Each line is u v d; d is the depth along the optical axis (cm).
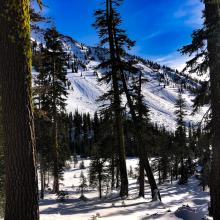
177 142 4334
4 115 545
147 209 1270
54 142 2592
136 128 1850
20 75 543
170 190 3809
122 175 1911
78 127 14300
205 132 1158
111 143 2114
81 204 1695
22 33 547
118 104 1877
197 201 1477
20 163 536
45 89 1303
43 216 985
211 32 1020
